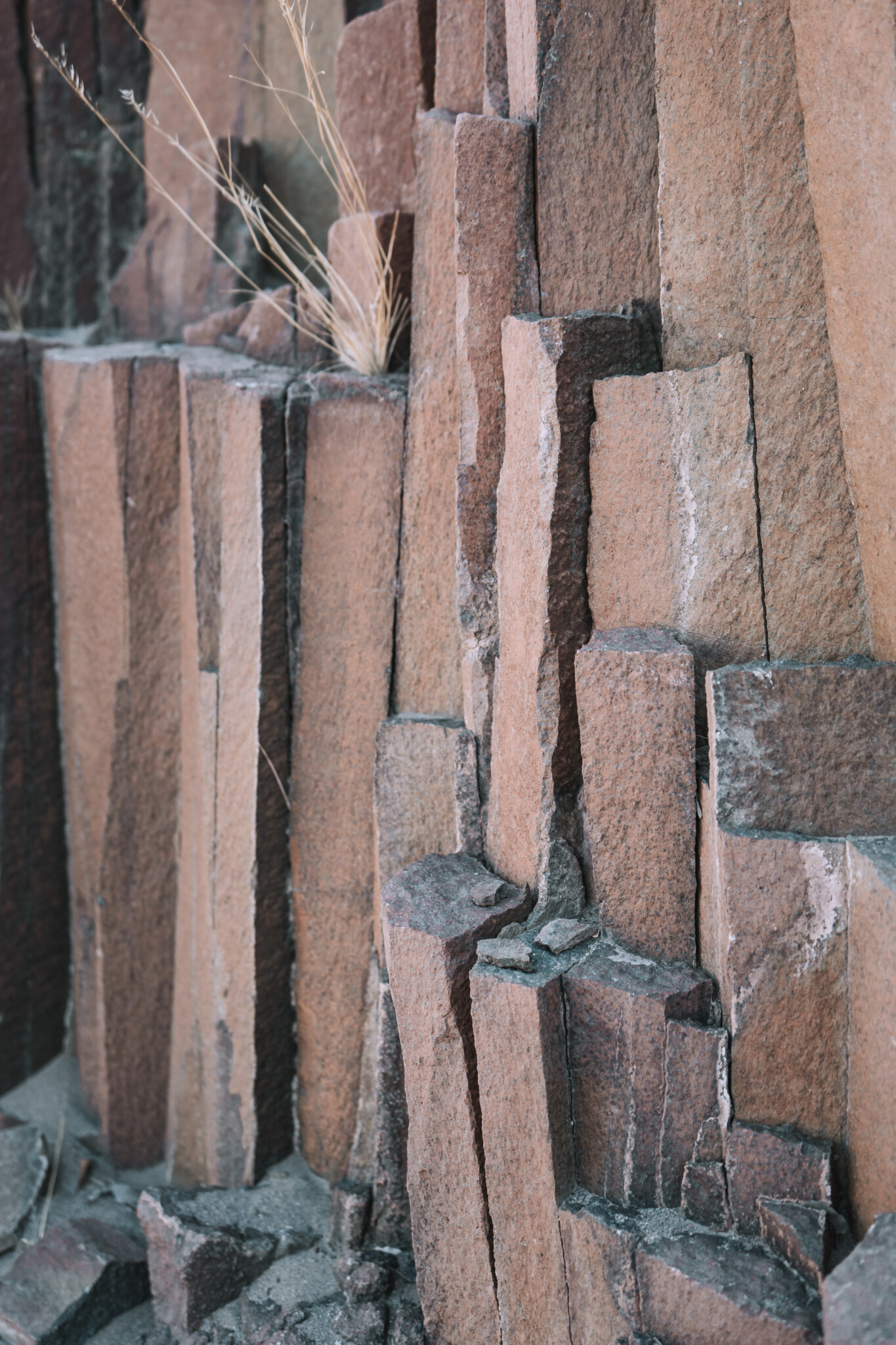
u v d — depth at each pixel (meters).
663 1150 1.82
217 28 3.23
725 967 1.77
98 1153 3.14
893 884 1.57
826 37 1.61
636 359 2.01
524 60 2.08
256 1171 2.73
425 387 2.33
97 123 3.52
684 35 1.87
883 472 1.71
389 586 2.45
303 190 3.20
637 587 1.95
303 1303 2.32
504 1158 1.92
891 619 1.78
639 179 2.00
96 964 3.13
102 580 2.93
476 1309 2.04
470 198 2.06
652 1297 1.73
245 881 2.66
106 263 3.64
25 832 3.30
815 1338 1.56
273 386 2.52
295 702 2.62
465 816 2.24
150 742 2.97
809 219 1.77
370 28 2.59
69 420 2.90
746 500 1.84
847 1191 1.73
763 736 1.74
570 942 1.94
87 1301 2.50
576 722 2.02
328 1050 2.67
